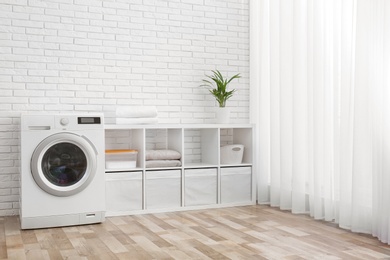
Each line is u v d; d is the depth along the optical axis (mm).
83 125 3904
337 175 3811
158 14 4895
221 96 4863
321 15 3961
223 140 5211
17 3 4355
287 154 4500
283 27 4473
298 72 4277
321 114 3967
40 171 3754
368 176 3469
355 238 3355
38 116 3762
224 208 4625
